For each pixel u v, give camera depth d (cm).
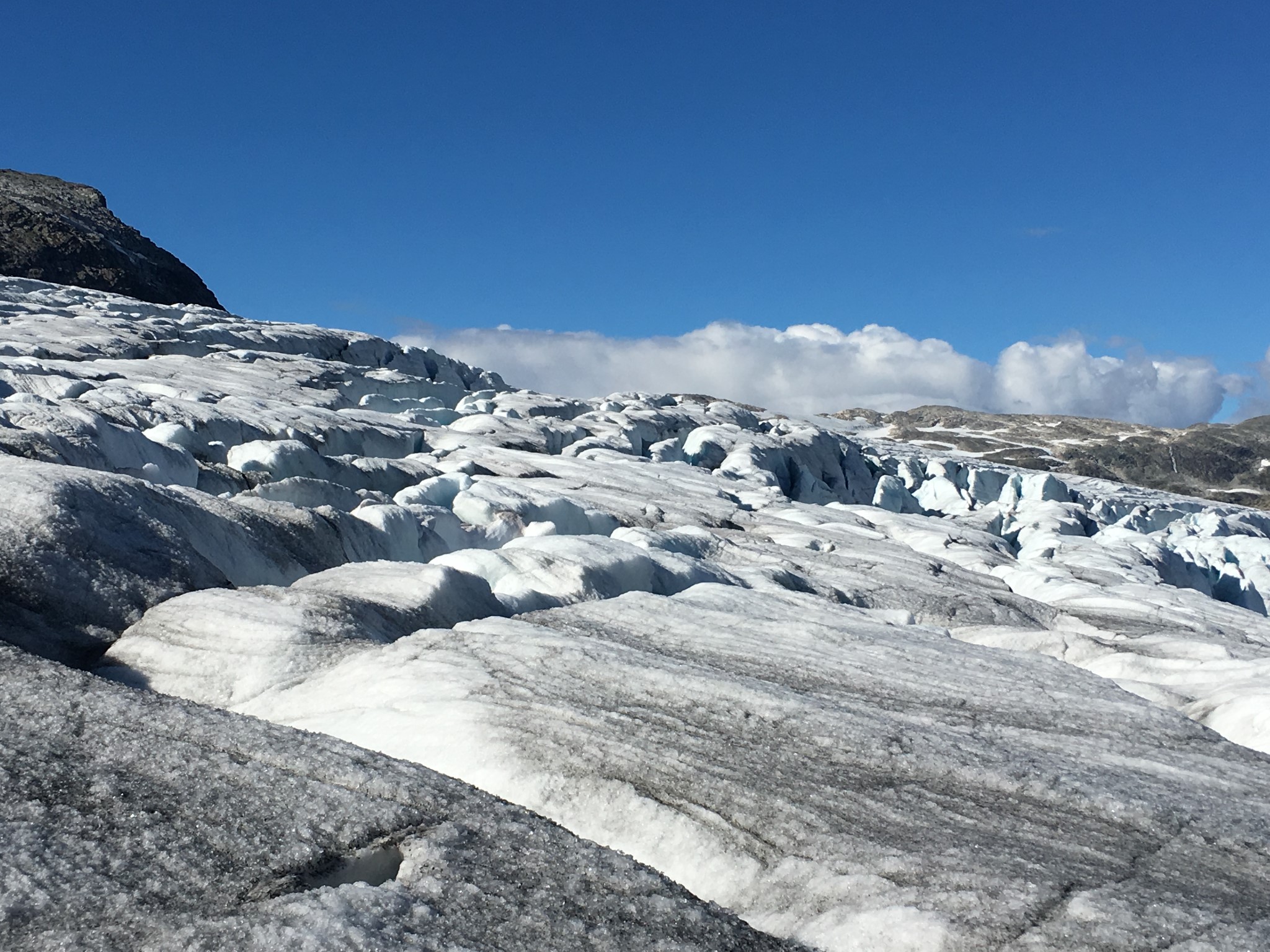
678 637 755
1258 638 1462
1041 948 371
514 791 484
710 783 489
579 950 343
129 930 329
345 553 916
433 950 330
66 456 922
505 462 1858
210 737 452
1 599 595
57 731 443
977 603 1377
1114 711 688
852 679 696
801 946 377
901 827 462
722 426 3338
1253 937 381
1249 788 564
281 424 1523
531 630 673
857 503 3609
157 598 663
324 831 394
